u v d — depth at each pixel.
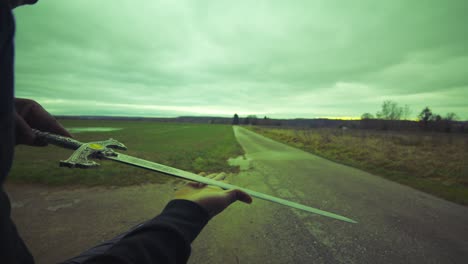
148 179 5.94
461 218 4.03
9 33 0.22
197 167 8.25
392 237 3.32
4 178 0.25
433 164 9.07
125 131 33.47
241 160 10.31
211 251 2.91
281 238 3.24
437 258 2.84
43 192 4.85
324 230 3.50
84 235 3.16
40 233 3.18
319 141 20.17
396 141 21.30
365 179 6.85
